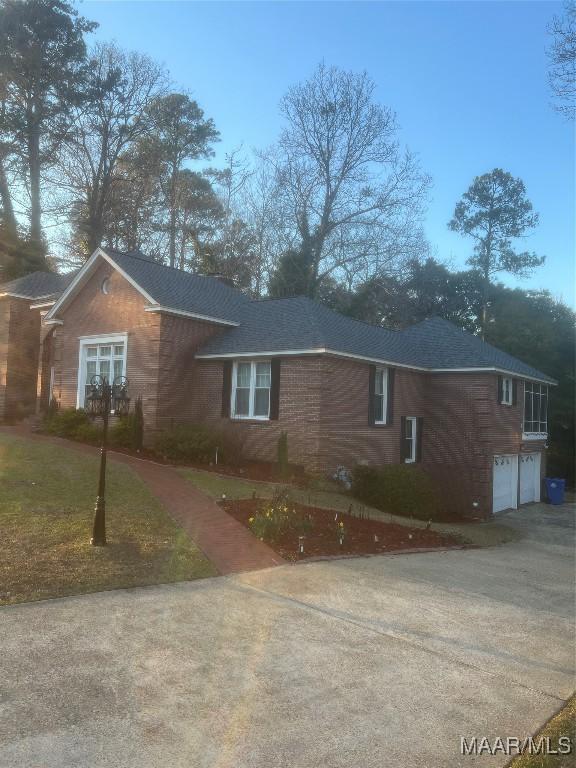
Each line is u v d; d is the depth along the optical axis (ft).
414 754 15.01
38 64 122.11
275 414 63.98
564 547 55.31
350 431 65.31
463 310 157.69
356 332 73.87
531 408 89.61
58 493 41.04
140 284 68.18
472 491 74.33
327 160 133.69
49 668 18.11
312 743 15.12
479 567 38.60
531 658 22.26
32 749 13.88
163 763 13.74
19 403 89.15
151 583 27.25
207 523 38.55
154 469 54.24
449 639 23.49
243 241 145.38
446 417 77.15
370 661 20.56
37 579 26.04
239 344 68.03
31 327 91.04
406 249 137.80
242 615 24.17
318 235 134.62
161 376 66.90
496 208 185.78
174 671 18.54
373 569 34.19
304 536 38.93
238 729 15.48
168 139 147.95
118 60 135.44
